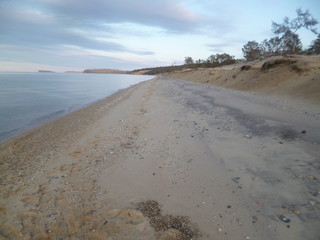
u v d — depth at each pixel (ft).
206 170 12.78
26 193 11.76
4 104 52.49
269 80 53.83
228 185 10.90
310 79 40.96
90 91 95.20
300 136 16.37
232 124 22.12
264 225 7.95
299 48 113.09
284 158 13.07
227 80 80.02
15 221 9.40
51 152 18.45
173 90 70.23
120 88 113.29
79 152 17.78
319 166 11.60
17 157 18.26
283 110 26.61
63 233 8.50
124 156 16.15
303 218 8.04
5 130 29.35
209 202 9.73
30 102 56.95
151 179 12.37
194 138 18.86
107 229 8.54
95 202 10.50
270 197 9.53
